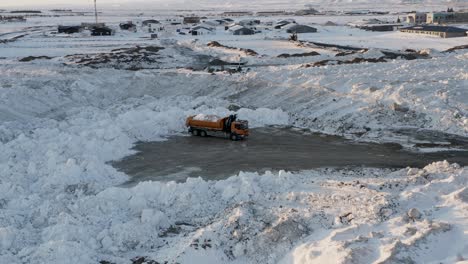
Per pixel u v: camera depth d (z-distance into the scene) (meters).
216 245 19.45
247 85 53.34
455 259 15.80
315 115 43.56
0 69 64.75
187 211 23.55
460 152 33.72
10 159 30.97
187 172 30.52
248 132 39.31
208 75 58.09
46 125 41.84
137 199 23.95
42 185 27.05
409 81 47.22
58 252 18.53
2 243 19.56
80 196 25.47
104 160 32.88
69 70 61.97
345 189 24.33
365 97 44.31
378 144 36.06
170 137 39.56
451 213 19.39
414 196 21.48
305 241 18.86
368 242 17.39
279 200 23.48
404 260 15.79
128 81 58.25
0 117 41.72
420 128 38.81
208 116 39.84
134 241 20.48
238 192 24.72
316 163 31.80
